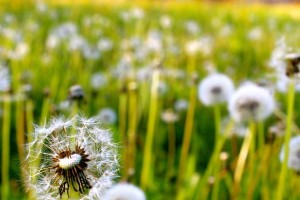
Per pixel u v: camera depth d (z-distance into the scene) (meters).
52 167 0.39
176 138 1.16
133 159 0.86
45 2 3.25
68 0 3.53
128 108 1.18
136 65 1.60
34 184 0.39
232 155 0.99
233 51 2.19
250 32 2.60
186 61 1.85
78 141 0.39
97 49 1.70
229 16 3.51
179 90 1.38
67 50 1.61
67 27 1.89
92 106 1.17
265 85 0.82
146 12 3.17
